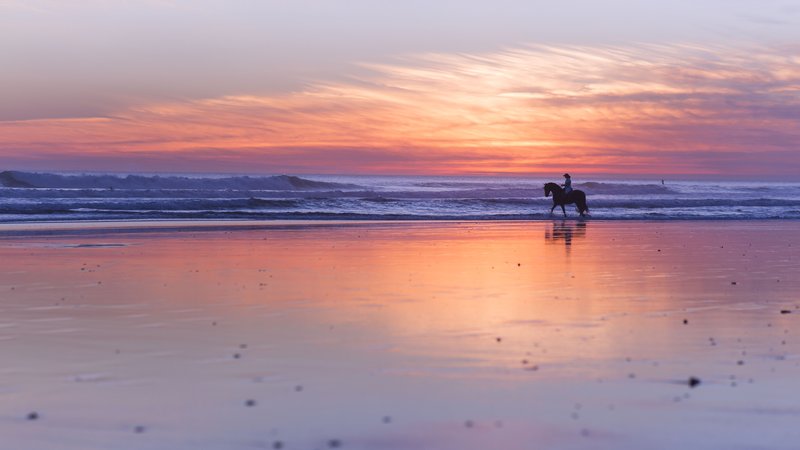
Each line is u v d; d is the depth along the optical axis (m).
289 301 12.84
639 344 9.54
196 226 33.41
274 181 75.56
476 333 10.16
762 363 8.61
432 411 6.84
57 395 7.30
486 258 20.33
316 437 6.19
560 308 12.21
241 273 16.81
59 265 18.28
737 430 6.37
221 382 7.75
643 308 12.28
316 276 16.30
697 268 18.12
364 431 6.33
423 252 22.02
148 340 9.71
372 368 8.31
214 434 6.26
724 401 7.16
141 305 12.41
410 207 50.31
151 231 30.20
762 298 13.48
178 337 9.89
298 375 8.03
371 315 11.50
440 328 10.50
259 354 8.94
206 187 70.69
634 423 6.54
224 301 12.83
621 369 8.30
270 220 38.81
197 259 19.81
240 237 27.52
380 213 45.78
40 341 9.65
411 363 8.53
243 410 6.86
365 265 18.50
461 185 110.00
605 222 39.22
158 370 8.22
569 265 18.69
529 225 36.31
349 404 7.04
